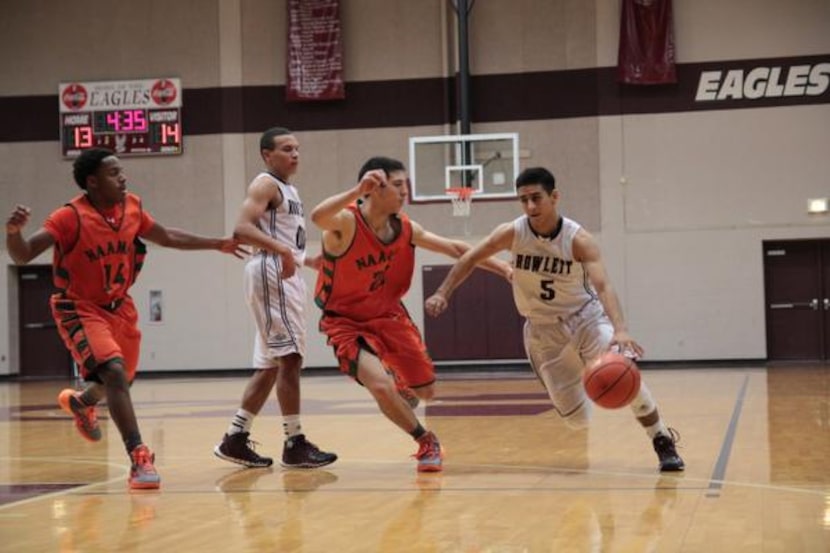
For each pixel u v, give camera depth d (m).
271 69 25.52
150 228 7.32
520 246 7.31
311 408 14.38
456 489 6.54
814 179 23.73
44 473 7.88
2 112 26.14
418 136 25.06
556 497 6.11
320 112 25.34
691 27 24.12
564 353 7.57
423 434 7.40
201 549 4.84
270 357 7.88
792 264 24.25
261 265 7.74
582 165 24.48
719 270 24.03
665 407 12.97
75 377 26.25
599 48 24.42
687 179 24.14
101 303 7.08
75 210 6.92
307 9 25.12
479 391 17.36
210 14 25.62
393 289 7.45
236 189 25.52
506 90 24.69
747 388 16.23
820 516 5.33
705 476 6.88
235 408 14.89
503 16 24.70
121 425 6.93
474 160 22.89
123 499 6.43
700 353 24.08
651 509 5.63
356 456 8.62
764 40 23.88
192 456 8.90
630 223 24.33
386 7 25.16
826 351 24.14
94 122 25.84
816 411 11.97
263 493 6.56
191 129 25.69
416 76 25.08
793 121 23.81
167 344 25.64
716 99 24.05
